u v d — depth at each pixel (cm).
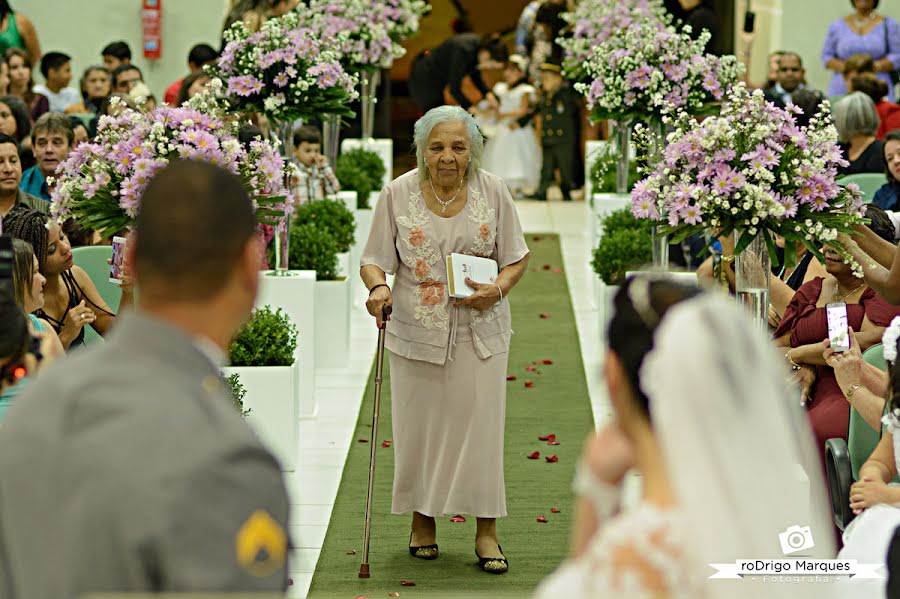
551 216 1639
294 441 716
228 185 223
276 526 201
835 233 548
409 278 586
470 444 577
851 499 441
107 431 198
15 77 1218
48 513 199
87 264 686
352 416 832
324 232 965
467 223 582
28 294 527
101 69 1299
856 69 1298
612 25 1138
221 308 221
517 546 611
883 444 446
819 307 578
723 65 952
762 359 220
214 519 194
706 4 1561
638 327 223
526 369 952
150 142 592
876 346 511
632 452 224
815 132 576
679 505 207
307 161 1105
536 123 1825
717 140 571
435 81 1805
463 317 579
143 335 211
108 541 193
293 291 814
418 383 580
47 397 206
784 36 1642
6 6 1394
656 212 583
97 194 599
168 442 197
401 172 1916
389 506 669
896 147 850
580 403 867
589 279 1240
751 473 211
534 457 748
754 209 559
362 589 553
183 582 190
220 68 915
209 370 214
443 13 2405
